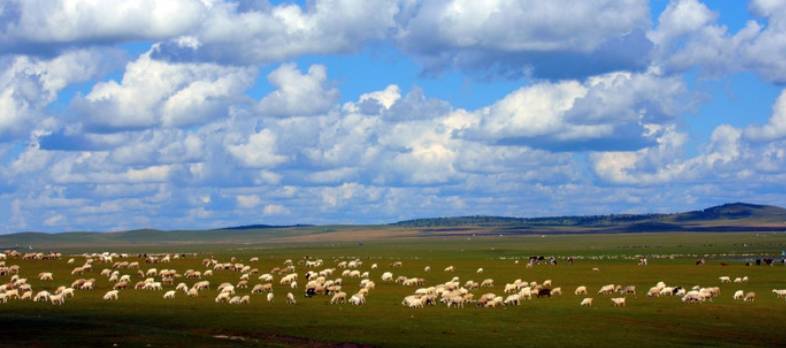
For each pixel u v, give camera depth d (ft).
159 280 419.95
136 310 284.61
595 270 487.20
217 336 229.66
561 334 234.38
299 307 294.66
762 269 484.74
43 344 205.26
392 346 215.92
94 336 216.95
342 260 647.56
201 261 576.61
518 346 216.33
